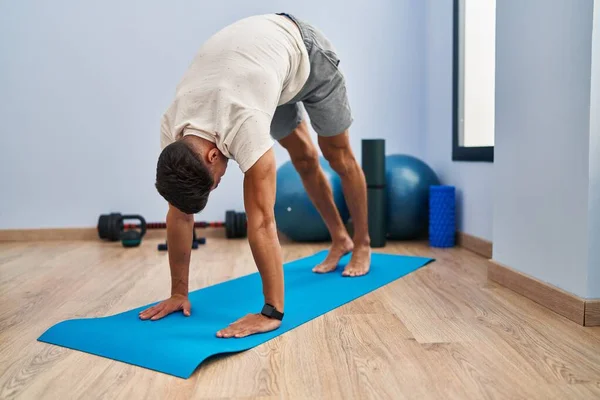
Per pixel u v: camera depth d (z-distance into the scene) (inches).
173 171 59.6
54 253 128.2
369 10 152.2
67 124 147.9
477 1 126.4
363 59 153.2
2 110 146.3
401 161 137.6
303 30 75.9
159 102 149.1
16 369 57.8
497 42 91.8
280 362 59.1
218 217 152.6
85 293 90.3
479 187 121.3
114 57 147.6
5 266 113.0
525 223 84.5
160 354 60.1
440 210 129.2
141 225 141.1
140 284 96.2
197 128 62.1
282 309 69.2
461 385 52.6
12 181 148.0
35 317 76.9
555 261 76.7
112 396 51.3
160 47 148.0
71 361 59.9
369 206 130.3
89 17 146.1
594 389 51.2
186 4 147.8
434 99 149.1
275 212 134.7
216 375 55.9
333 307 79.2
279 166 154.3
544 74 78.2
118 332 67.8
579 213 70.9
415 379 54.1
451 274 100.5
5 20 144.5
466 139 133.0
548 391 50.9
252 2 149.1
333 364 58.3
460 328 69.4
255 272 105.3
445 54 140.2
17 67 145.7
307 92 81.1
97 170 149.4
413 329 69.4
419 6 152.9
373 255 117.8
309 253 125.3
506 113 89.4
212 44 67.9
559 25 74.2
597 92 68.3
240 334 65.5
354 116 154.3
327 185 100.5
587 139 68.9
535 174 81.3
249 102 62.9
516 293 86.4
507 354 60.2
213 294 87.0
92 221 150.0
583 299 70.2
